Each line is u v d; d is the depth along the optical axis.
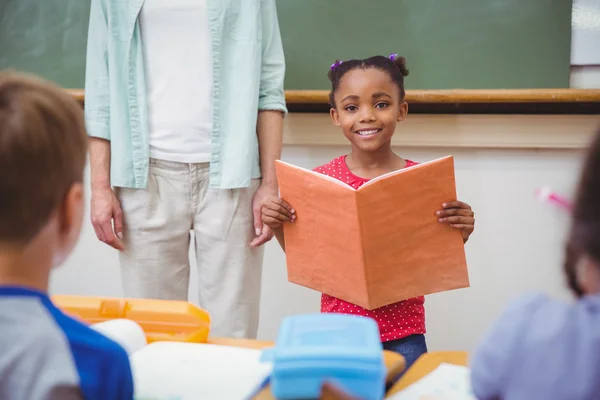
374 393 0.61
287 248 1.26
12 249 0.61
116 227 1.55
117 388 0.62
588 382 0.57
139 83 1.51
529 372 0.60
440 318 1.91
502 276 1.85
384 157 1.42
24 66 2.01
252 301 1.61
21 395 0.56
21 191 0.60
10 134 0.59
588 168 0.58
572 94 1.66
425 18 1.77
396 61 1.45
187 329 0.98
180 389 0.76
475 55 1.76
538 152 1.76
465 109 1.75
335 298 1.36
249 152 1.51
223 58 1.51
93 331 0.64
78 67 1.98
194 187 1.55
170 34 1.50
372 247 1.13
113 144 1.52
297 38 1.85
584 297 0.62
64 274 2.12
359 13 1.80
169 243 1.56
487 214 1.83
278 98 1.58
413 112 1.78
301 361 0.62
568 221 0.61
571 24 1.70
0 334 0.57
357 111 1.38
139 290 1.57
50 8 1.97
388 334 1.30
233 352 0.88
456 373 0.82
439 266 1.17
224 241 1.55
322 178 1.16
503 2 1.73
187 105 1.52
